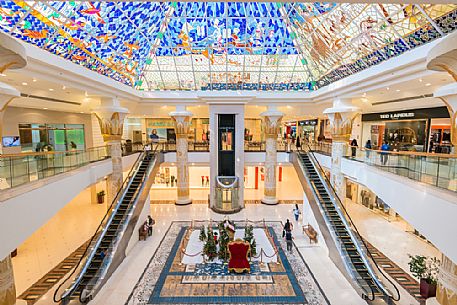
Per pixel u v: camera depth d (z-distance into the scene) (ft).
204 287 32.73
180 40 59.31
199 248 43.60
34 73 31.55
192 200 72.23
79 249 43.34
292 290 32.09
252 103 66.03
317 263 38.70
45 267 37.65
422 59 28.86
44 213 26.45
